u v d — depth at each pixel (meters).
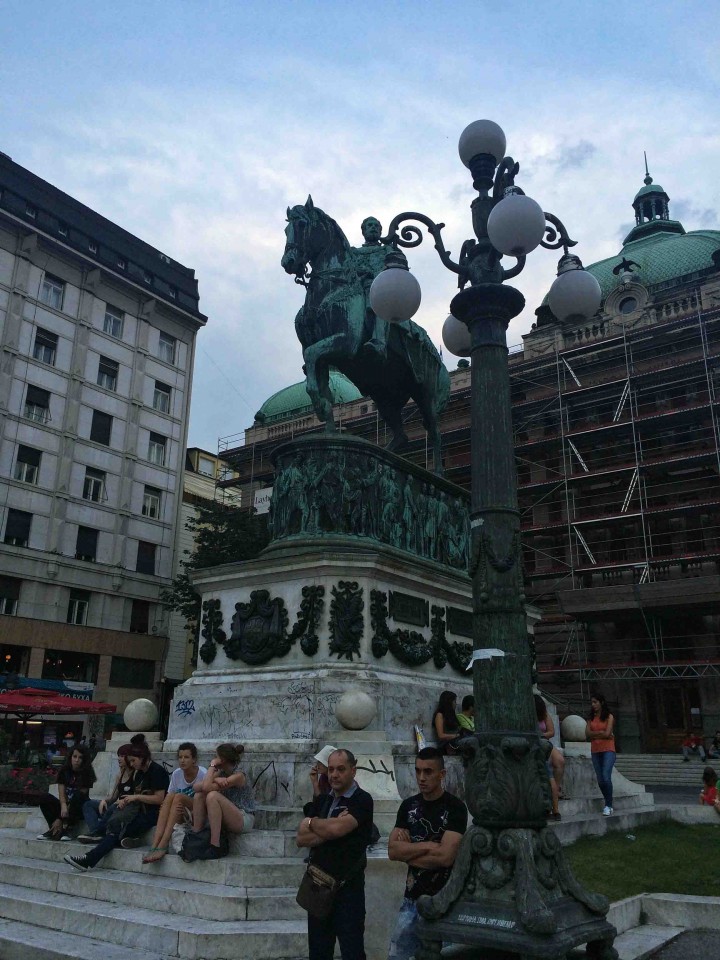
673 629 34.41
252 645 9.48
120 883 6.52
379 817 7.19
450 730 9.16
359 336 11.01
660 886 6.71
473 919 4.14
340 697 8.47
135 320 40.81
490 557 4.82
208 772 6.88
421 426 41.19
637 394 37.00
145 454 39.97
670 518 34.97
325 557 9.27
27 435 34.97
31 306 36.06
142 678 37.44
